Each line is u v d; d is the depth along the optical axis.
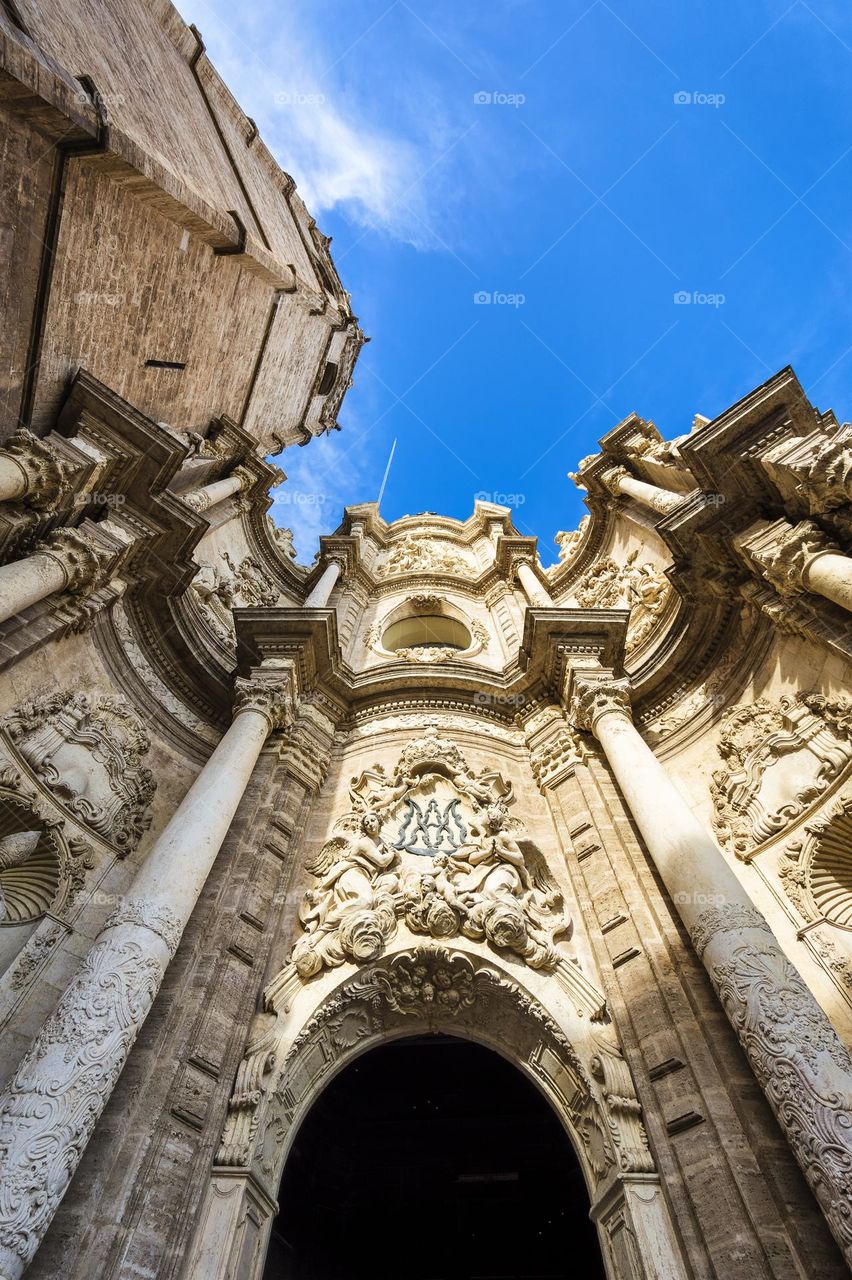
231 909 9.57
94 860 9.98
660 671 13.70
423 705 14.98
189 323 15.38
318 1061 8.82
